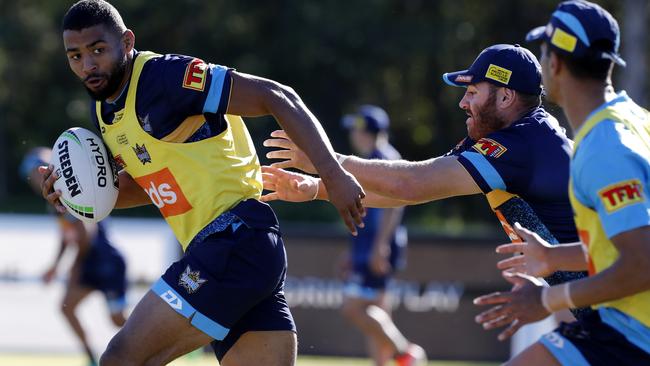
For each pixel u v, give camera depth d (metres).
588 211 13.84
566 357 14.31
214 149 16.38
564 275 16.59
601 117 13.72
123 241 43.25
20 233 43.50
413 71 119.62
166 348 16.41
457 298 40.50
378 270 33.28
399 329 40.59
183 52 116.19
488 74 17.27
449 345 40.31
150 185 16.69
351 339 40.34
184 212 16.56
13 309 40.94
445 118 119.44
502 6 115.50
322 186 18.45
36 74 129.00
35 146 129.38
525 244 14.85
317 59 112.44
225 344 17.28
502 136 16.69
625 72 91.75
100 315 41.03
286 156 17.97
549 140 16.53
